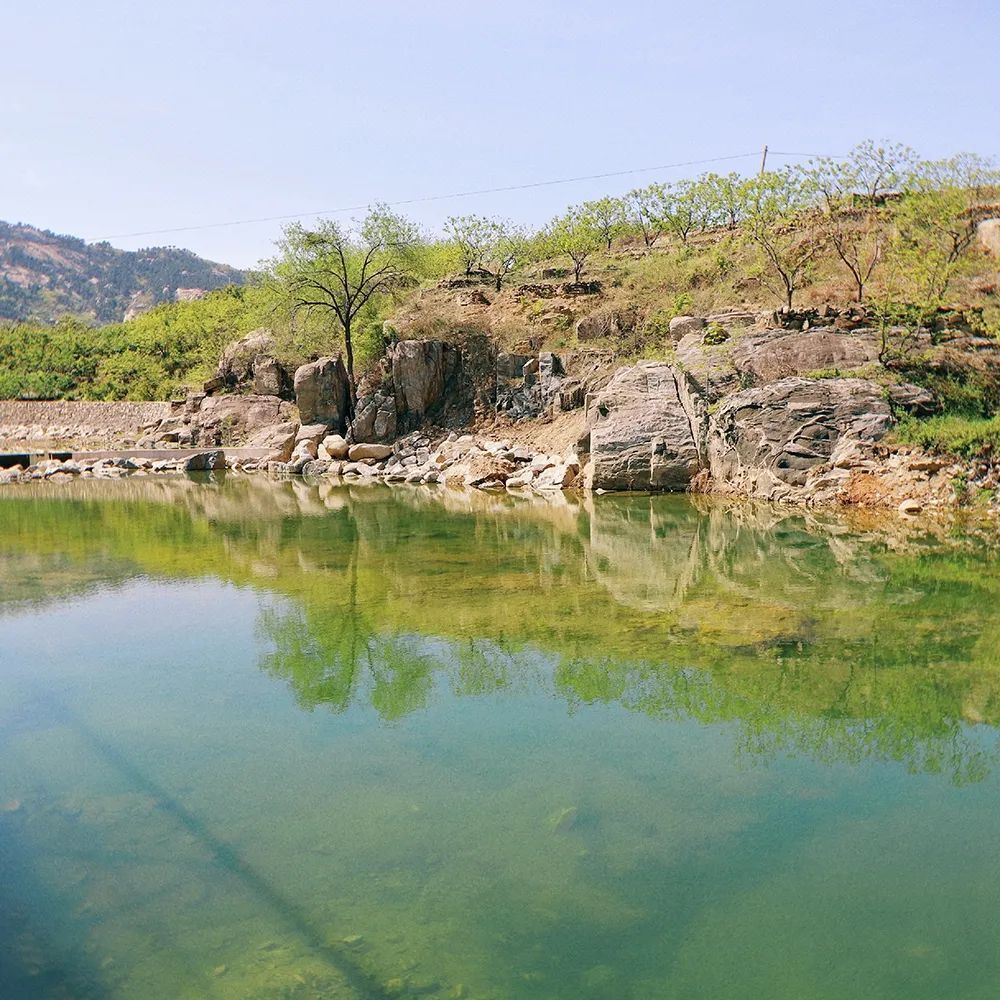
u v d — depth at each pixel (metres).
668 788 6.05
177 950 4.37
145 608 11.34
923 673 8.20
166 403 41.59
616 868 5.06
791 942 4.35
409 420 30.09
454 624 10.21
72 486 26.47
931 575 12.10
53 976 4.18
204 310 52.97
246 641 9.77
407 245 32.97
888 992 3.97
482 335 30.80
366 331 31.48
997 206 25.67
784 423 19.14
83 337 53.03
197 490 25.02
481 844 5.34
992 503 16.31
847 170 22.66
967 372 19.50
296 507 21.00
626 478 21.66
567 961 4.23
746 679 8.15
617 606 10.84
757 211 23.16
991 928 4.45
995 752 6.57
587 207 41.75
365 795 6.02
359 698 7.95
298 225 32.97
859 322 21.55
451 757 6.62
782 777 6.20
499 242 39.41
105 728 7.32
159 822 5.70
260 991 4.04
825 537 15.02
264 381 34.41
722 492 20.33
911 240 22.89
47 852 5.34
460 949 4.34
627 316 29.56
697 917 4.57
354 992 4.02
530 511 19.53
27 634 10.23
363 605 11.20
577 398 27.66
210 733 7.19
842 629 9.60
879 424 18.36
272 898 4.81
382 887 4.90
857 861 5.10
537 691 8.00
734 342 22.22
